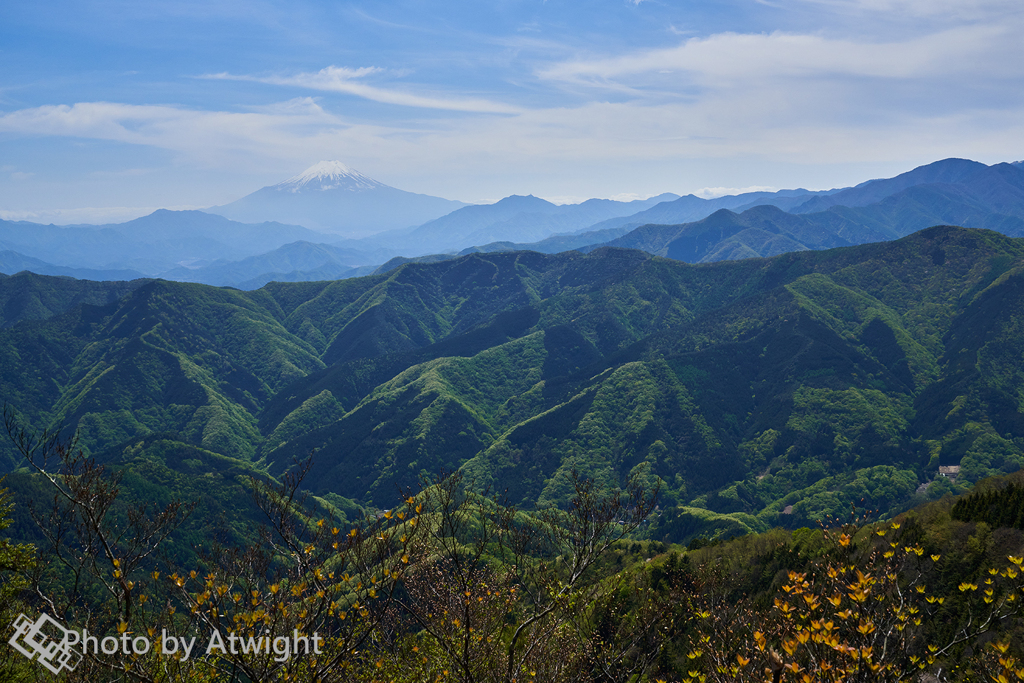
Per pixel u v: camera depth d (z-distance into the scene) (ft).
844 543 49.49
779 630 42.37
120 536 51.26
